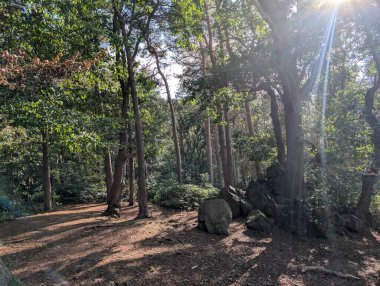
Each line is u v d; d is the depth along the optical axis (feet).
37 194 72.08
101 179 88.02
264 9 36.86
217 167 111.86
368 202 35.50
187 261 22.16
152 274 19.60
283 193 37.60
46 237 29.73
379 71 34.22
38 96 19.54
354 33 35.14
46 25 26.27
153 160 105.40
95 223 36.73
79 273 19.49
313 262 23.25
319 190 34.12
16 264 21.35
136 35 45.73
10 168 63.00
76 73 22.47
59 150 67.87
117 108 50.29
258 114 104.63
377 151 36.19
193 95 43.21
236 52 50.37
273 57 36.32
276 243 27.22
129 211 49.11
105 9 42.55
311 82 37.52
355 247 27.40
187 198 49.39
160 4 42.37
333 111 43.91
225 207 31.42
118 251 24.40
